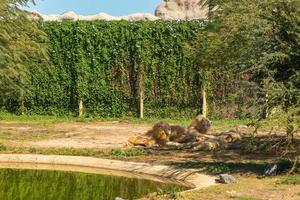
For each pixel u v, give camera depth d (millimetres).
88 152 18344
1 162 17500
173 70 29922
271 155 17547
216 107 29406
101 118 30000
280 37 14242
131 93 30250
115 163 16578
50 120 28984
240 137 20609
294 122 13312
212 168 15070
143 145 20250
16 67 21141
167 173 15234
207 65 22422
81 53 30344
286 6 14086
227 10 18734
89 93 30375
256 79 14797
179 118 29891
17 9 21562
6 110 30406
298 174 14086
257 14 14383
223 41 19062
